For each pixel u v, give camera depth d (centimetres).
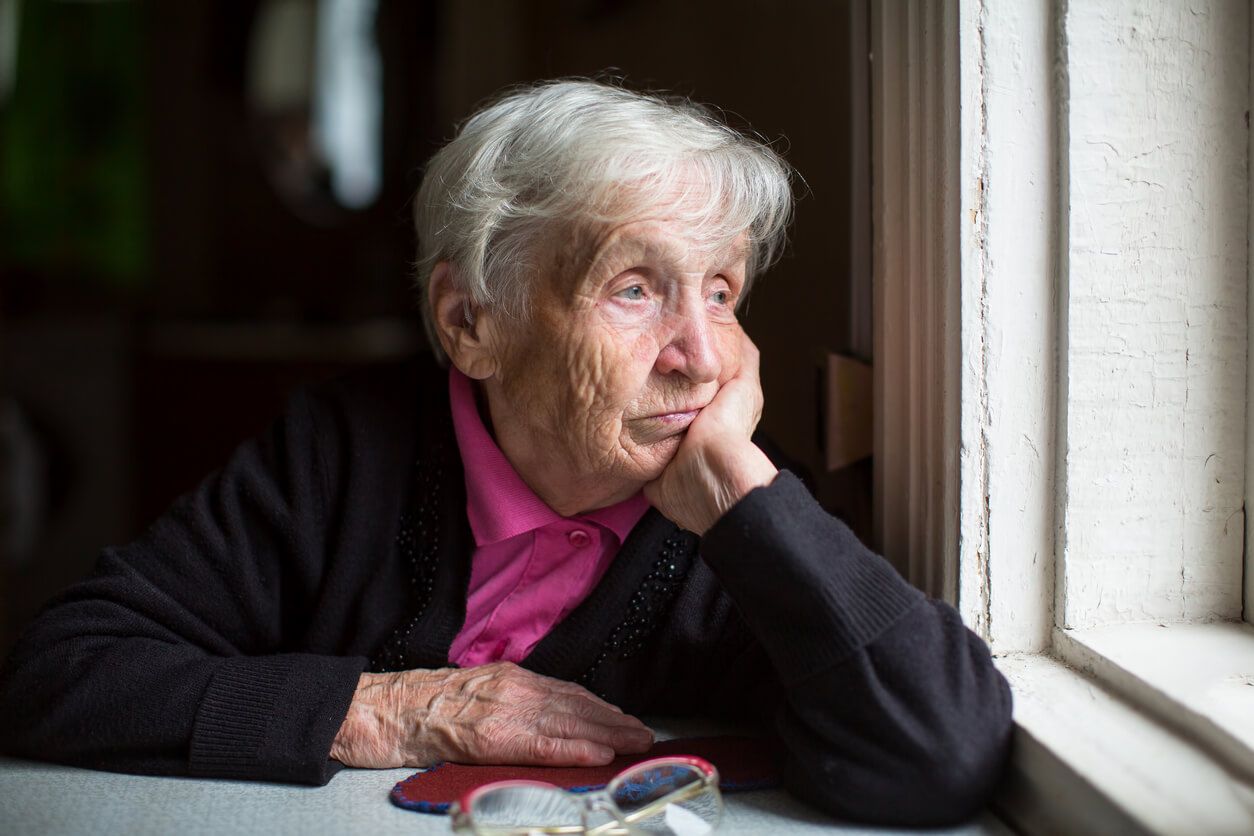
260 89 381
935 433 114
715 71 203
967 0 106
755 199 109
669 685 120
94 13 393
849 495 149
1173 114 107
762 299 177
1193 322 109
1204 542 111
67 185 397
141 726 106
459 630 117
